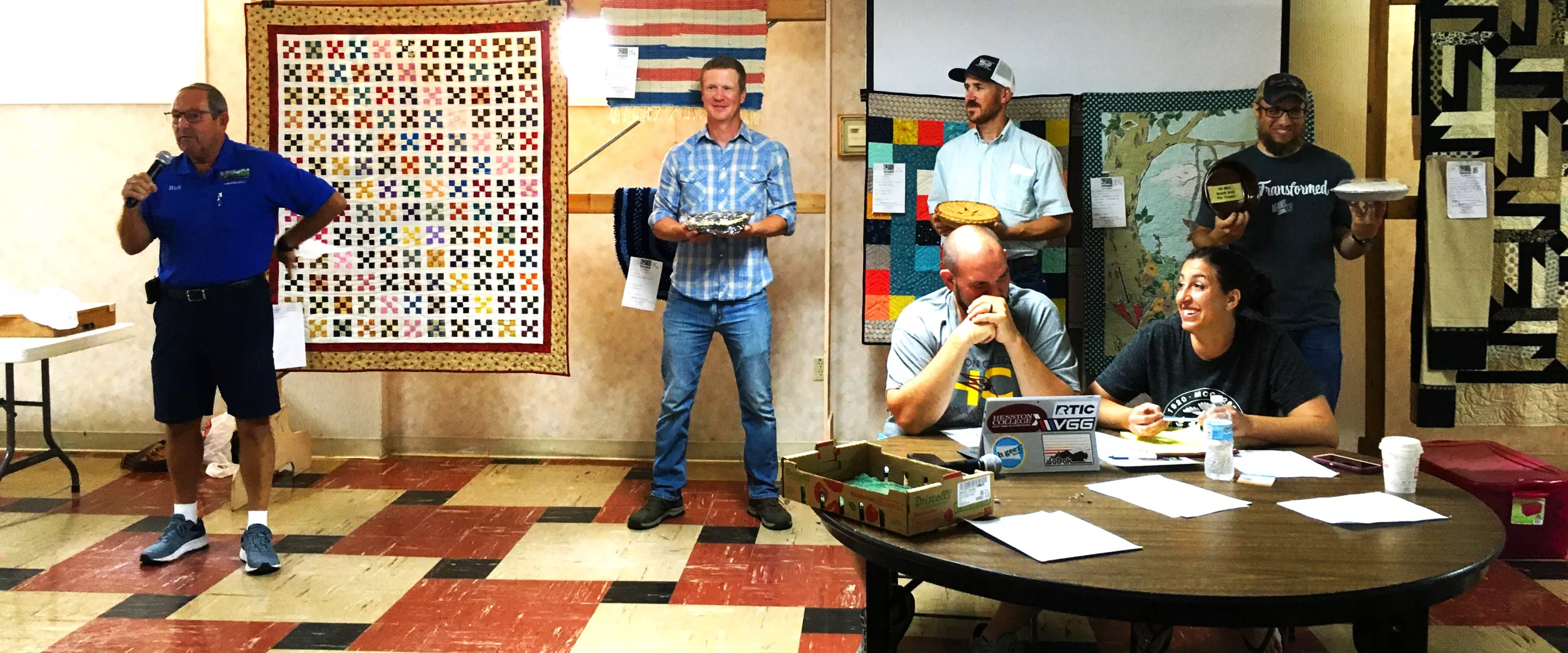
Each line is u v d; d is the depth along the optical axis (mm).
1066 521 1738
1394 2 3766
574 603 3080
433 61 4039
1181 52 3871
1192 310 2477
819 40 4629
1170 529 1701
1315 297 3527
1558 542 3436
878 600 1755
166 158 3287
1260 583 1442
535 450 4953
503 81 4035
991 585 1502
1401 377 4551
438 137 4062
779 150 3922
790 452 4793
